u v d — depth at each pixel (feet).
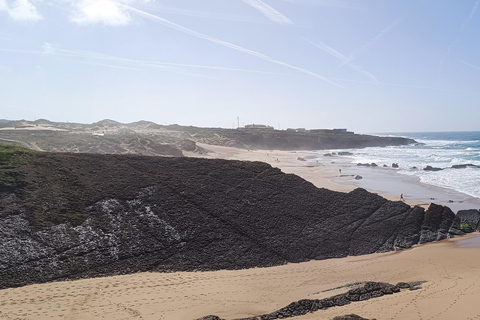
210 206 96.02
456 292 60.23
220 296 63.57
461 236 102.37
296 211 100.83
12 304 57.82
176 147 276.41
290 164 265.75
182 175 106.52
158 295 62.90
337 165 266.57
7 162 94.17
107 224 83.66
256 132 487.20
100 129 415.44
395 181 190.49
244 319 54.24
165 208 91.97
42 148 223.71
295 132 554.46
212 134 438.40
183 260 78.84
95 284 66.59
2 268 67.46
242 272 76.69
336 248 90.63
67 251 74.49
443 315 50.39
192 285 68.18
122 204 90.53
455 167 244.63
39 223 78.89
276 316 54.70
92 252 75.87
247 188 106.22
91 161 104.47
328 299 60.03
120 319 53.83
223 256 81.82
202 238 85.56
